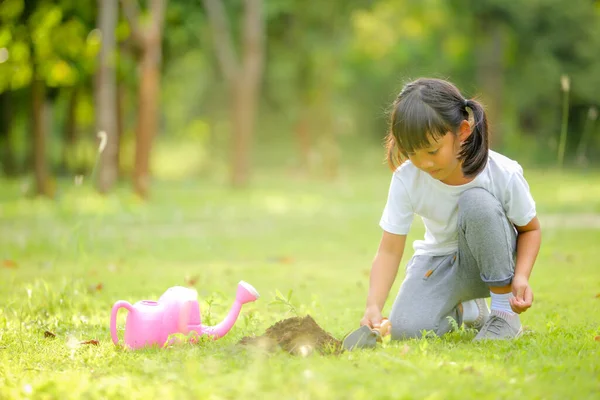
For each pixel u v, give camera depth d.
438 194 4.41
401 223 4.54
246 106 24.19
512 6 32.53
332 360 3.65
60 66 20.44
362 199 20.36
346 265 8.62
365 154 43.28
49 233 10.17
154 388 3.25
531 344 3.98
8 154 28.05
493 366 3.52
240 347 3.87
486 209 4.18
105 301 6.05
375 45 32.56
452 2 32.03
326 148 30.84
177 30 23.28
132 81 22.38
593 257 8.53
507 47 35.12
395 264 4.60
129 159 31.14
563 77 6.44
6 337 4.55
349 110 41.25
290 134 42.91
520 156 36.22
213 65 36.41
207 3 23.47
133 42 18.56
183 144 44.53
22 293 6.25
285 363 3.58
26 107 27.59
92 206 13.39
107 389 3.24
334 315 5.32
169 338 4.15
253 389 3.11
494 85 34.75
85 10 19.55
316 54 30.91
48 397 3.16
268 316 5.31
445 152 3.98
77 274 7.53
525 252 4.34
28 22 19.25
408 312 4.46
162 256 9.41
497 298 4.34
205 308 5.54
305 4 30.25
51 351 4.16
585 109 38.47
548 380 3.30
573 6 34.47
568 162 36.47
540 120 40.59
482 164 4.14
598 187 21.30
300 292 6.54
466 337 4.38
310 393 3.06
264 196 21.38
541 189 20.70
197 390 3.14
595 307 5.46
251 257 9.42
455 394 3.04
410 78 4.55
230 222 14.09
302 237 11.73
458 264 4.44
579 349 3.90
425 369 3.41
